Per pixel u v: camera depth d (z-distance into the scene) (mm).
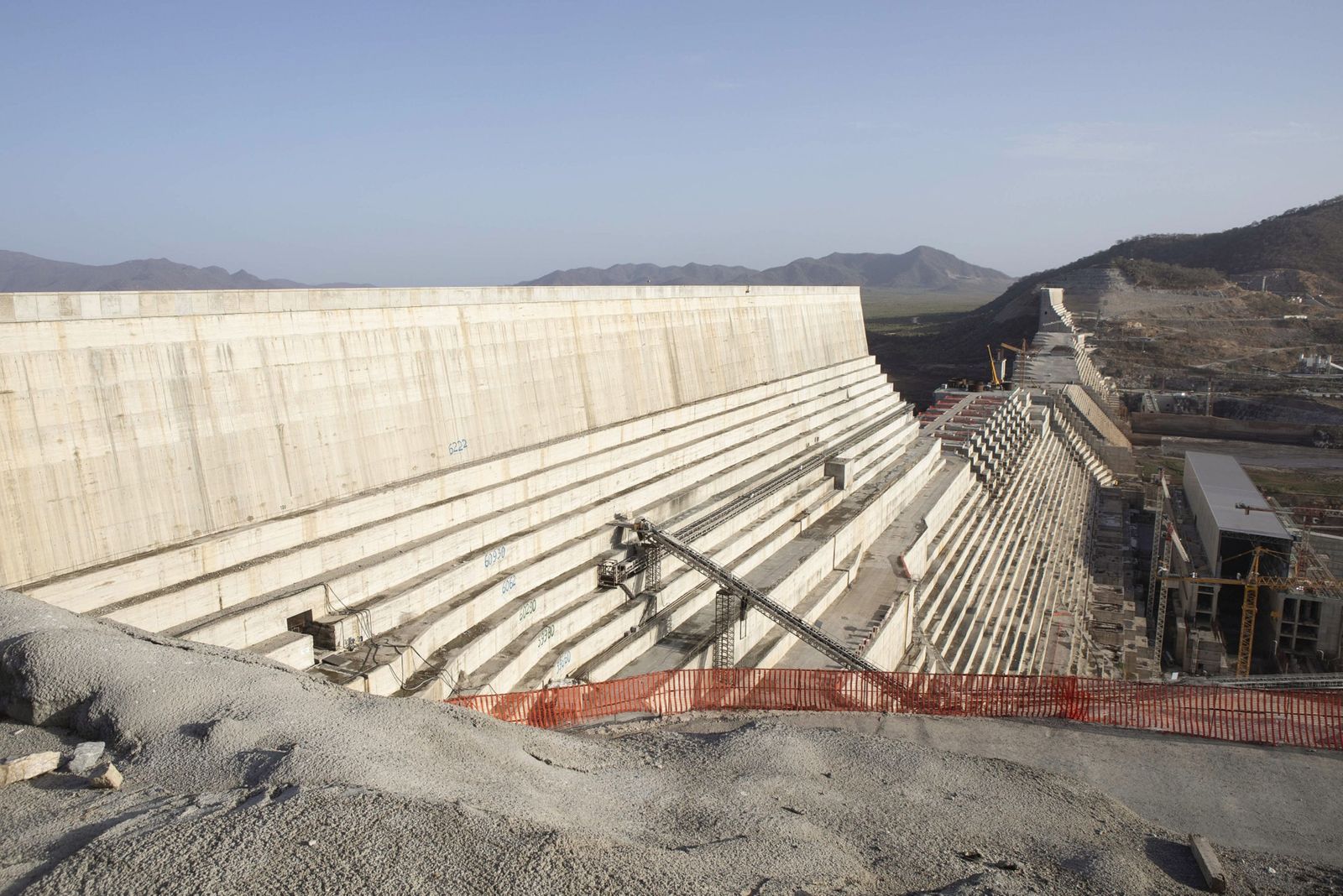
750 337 79438
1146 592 93250
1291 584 74250
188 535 31094
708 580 50125
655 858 13453
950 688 25453
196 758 14617
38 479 27078
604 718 24500
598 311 56250
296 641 30062
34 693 15922
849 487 69938
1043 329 186375
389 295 39969
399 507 37969
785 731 20297
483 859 12383
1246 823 19078
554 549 43344
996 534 84812
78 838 12414
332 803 13141
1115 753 22141
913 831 16516
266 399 34188
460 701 24062
